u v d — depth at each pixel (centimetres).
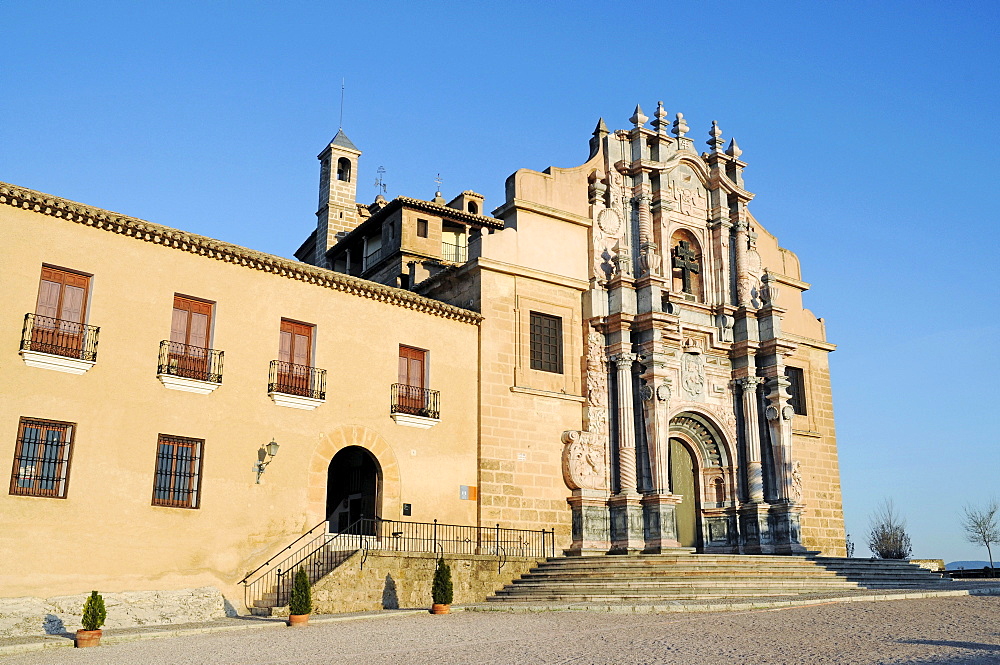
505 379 2998
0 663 1574
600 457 3100
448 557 2550
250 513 2425
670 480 3400
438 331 2923
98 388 2233
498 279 3064
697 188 3634
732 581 2556
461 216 3803
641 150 3475
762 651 1431
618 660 1388
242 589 2366
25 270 2177
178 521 2297
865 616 1844
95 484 2183
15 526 2050
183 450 2358
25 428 2120
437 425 2841
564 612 2128
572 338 3192
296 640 1753
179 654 1616
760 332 3569
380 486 2694
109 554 2172
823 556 3297
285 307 2622
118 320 2298
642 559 2719
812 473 3734
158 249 2409
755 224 3844
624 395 3144
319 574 2366
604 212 3362
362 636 1777
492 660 1424
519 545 2878
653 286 3219
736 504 3397
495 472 2897
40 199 2205
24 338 2134
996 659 1288
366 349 2755
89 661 1558
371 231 3972
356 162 4406
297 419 2569
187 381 2359
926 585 2970
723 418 3453
